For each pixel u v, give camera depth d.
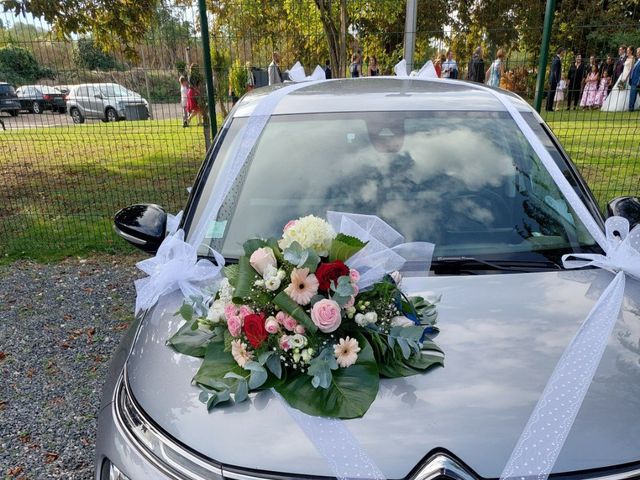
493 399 1.51
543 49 5.25
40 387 3.57
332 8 7.88
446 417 1.46
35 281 5.30
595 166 8.09
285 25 6.78
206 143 6.16
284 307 1.60
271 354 1.59
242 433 1.47
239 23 6.15
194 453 1.47
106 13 6.15
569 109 6.21
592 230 2.29
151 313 2.12
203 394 1.57
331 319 1.57
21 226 6.90
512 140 2.62
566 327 1.80
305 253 1.64
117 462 1.61
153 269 2.22
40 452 2.95
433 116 2.72
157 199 7.93
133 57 6.13
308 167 2.53
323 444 1.41
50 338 4.21
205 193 2.50
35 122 6.57
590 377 1.58
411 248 2.18
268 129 2.70
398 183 2.46
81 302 4.83
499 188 2.45
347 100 2.83
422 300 1.91
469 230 2.31
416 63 6.50
